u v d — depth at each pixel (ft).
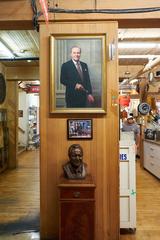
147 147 22.97
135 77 26.89
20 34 14.40
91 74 10.23
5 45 16.46
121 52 19.43
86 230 8.95
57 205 10.37
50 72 10.23
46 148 10.36
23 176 21.76
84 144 10.36
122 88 33.01
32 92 35.27
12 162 25.18
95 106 10.22
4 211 13.69
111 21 10.24
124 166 11.39
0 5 10.27
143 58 21.39
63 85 10.24
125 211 11.36
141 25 10.78
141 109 21.66
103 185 10.32
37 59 18.33
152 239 10.64
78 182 9.06
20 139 38.17
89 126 10.30
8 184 19.20
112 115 10.28
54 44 10.22
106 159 10.32
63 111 10.23
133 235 11.00
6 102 24.67
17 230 11.41
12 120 25.26
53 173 10.36
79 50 10.23
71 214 8.93
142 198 15.79
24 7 10.26
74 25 10.26
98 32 10.21
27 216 12.98
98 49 10.23
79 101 10.23
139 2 10.14
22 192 17.13
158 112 24.35
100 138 10.32
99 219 10.29
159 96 24.82
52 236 10.37
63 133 10.35
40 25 10.28
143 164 24.16
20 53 18.22
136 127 25.20
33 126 40.96
